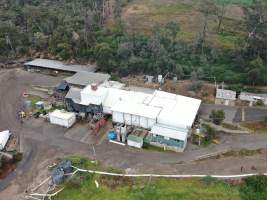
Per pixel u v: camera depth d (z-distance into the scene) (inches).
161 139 2311.8
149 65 3191.4
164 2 4616.1
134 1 4709.6
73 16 4030.5
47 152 2330.2
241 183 1995.6
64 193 2010.3
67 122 2536.9
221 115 2504.9
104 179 2073.1
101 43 3420.3
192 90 2952.8
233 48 3353.8
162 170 2121.1
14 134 2519.7
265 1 3503.9
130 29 3804.1
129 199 1932.8
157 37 3366.1
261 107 2748.5
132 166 2164.1
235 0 4475.9
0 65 3572.8
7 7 4409.5
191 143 2357.3
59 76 3309.5
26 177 2139.5
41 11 4170.8
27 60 3663.9
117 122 2561.5
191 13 4210.1
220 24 3836.1
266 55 3228.3
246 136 2411.4
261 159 2178.9
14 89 3115.2
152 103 2598.4
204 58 3250.5
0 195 2017.7
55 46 3673.7
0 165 2192.4
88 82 2883.9
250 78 2987.2
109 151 2309.3
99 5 4296.3
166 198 1921.8
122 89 2861.7
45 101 2881.4
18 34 3858.3
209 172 2089.1
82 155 2279.8
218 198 1903.3
